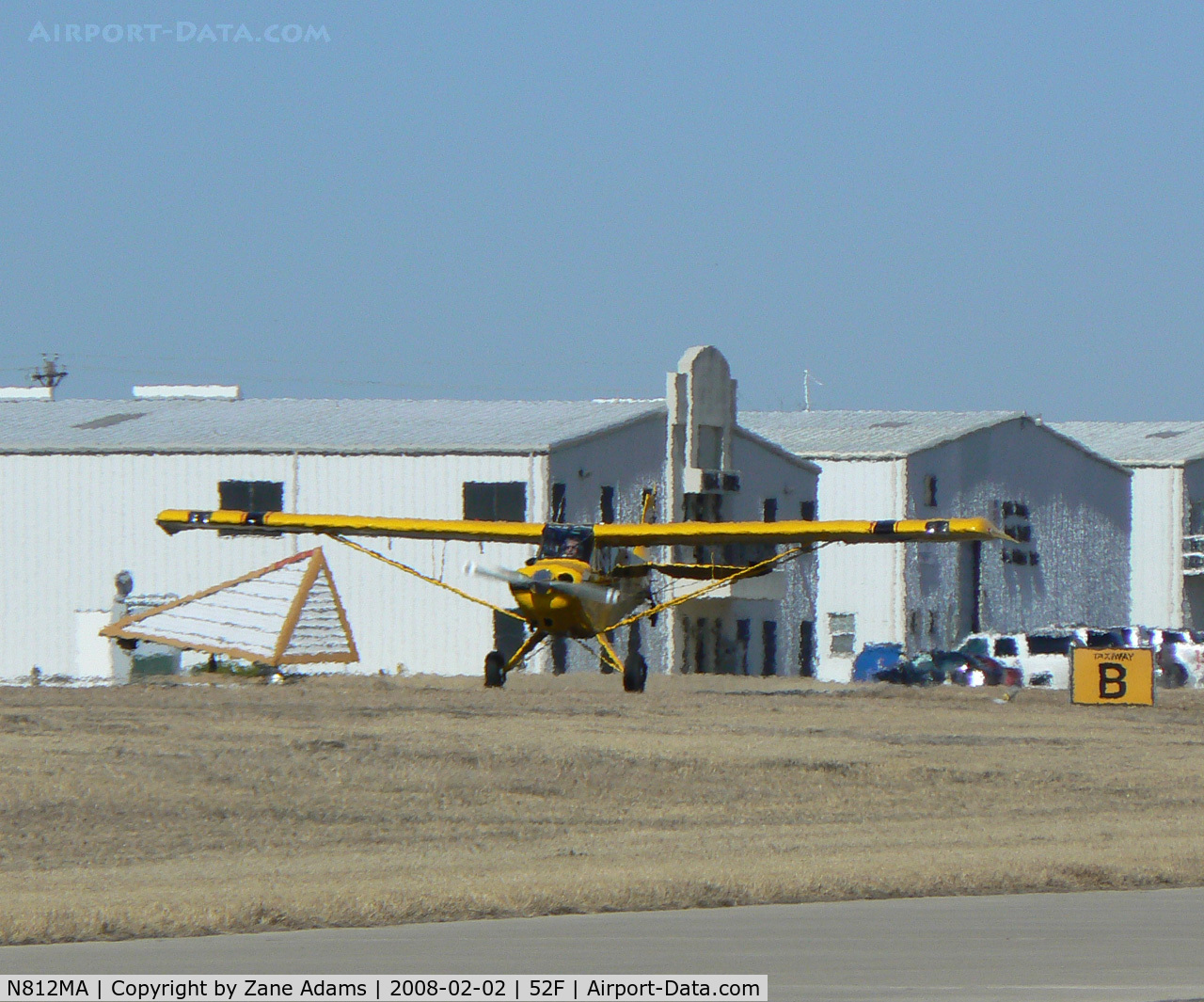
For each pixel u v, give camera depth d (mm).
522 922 28719
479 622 101312
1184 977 23328
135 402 126062
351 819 43062
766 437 136500
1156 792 52312
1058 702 79562
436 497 102438
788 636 133625
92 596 107312
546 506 100750
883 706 72562
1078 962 24531
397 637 102875
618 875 33750
